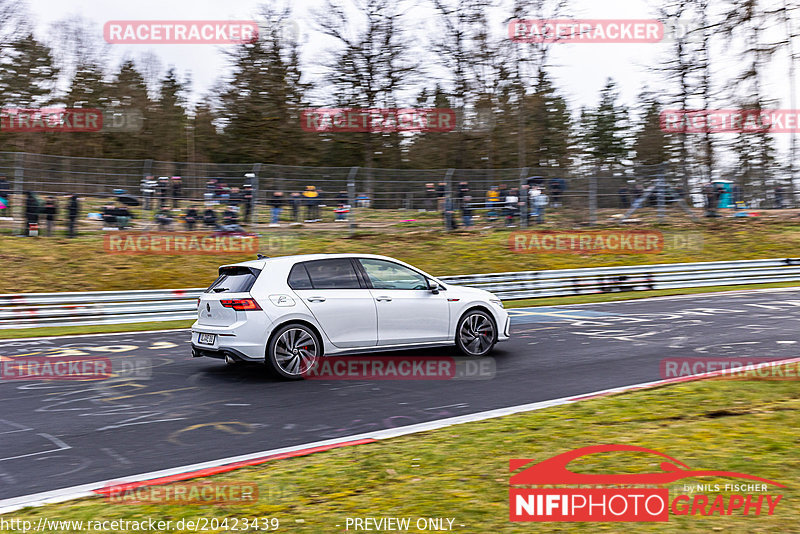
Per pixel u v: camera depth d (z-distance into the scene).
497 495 4.17
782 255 22.61
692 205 25.86
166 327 13.15
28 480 4.77
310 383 7.74
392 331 8.55
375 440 5.50
